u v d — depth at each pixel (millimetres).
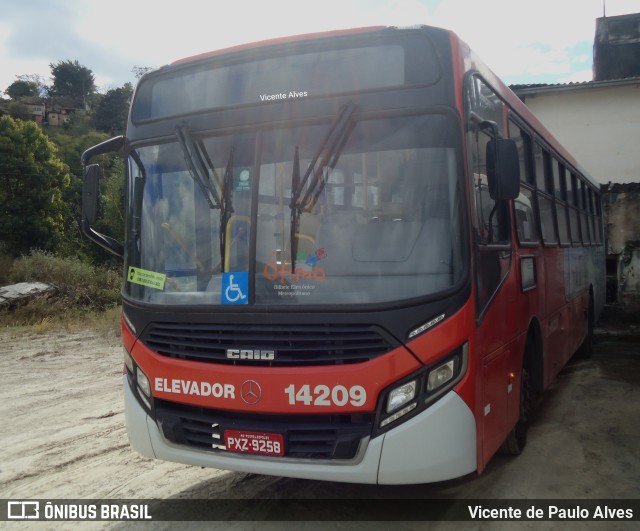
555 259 6836
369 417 3584
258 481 4930
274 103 4070
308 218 3852
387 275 3684
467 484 4809
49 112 114500
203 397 3875
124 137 4719
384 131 3842
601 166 17844
